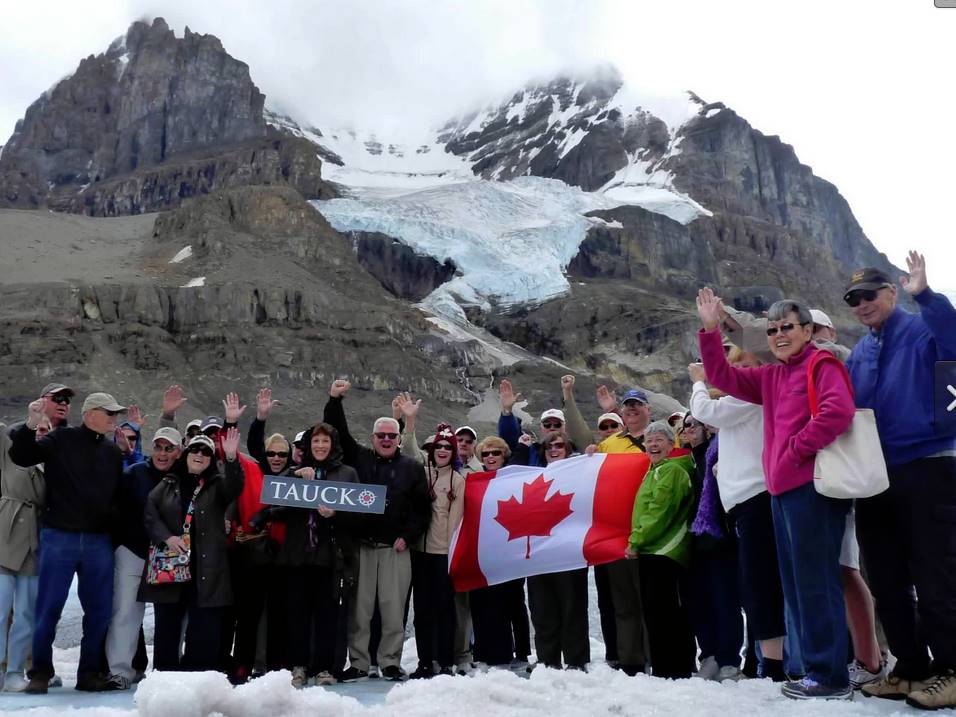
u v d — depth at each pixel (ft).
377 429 36.58
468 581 35.29
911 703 22.50
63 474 31.71
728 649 30.86
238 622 34.96
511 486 35.76
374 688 31.83
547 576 34.14
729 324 30.76
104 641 33.45
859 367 25.86
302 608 33.06
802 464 24.27
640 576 32.40
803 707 21.97
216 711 19.40
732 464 28.37
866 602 27.40
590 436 44.45
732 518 29.30
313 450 34.91
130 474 34.22
